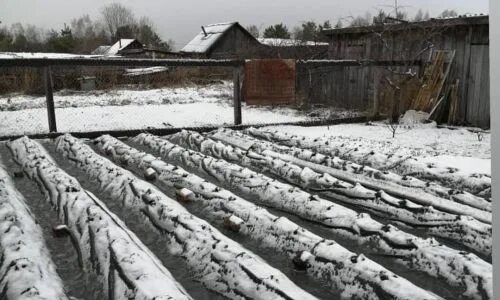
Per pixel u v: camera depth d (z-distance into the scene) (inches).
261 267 109.0
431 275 116.0
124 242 119.0
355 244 135.6
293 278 114.8
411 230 148.2
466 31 341.4
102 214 138.6
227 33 1144.2
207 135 313.1
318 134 305.3
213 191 171.0
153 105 490.0
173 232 135.0
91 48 1648.6
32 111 424.2
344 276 109.7
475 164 215.2
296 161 231.0
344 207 162.9
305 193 167.0
